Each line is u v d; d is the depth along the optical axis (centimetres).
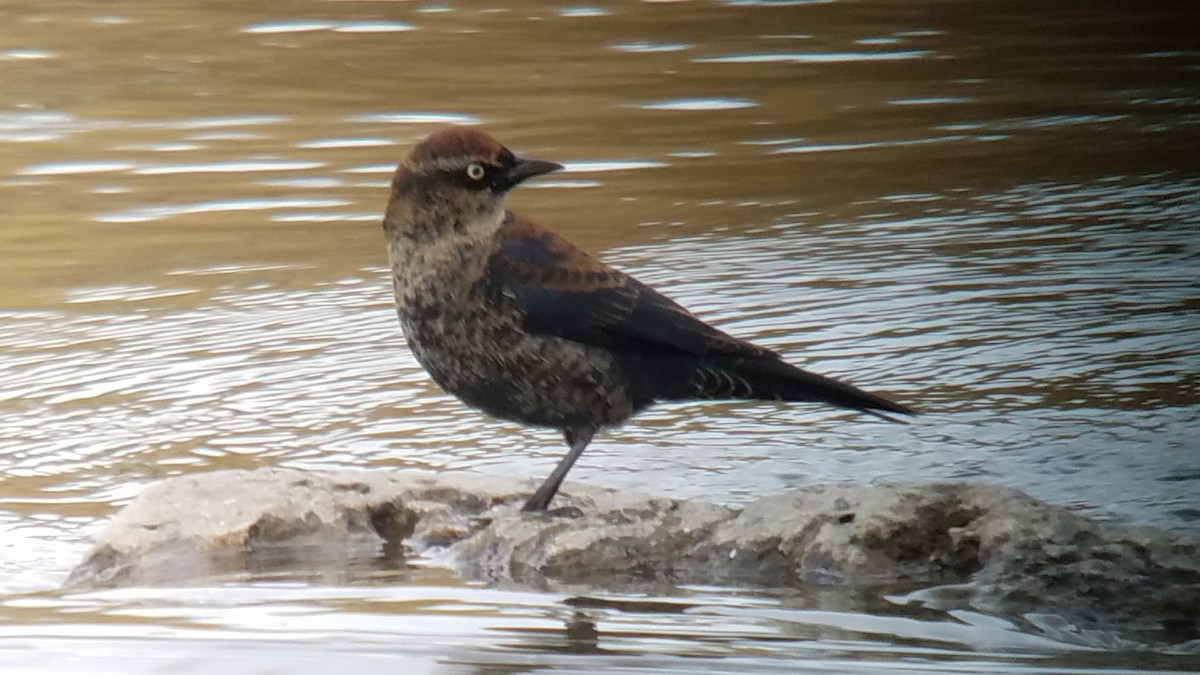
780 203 1819
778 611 863
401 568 958
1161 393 1253
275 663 773
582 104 2255
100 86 2356
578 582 926
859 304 1474
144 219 1772
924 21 2827
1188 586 866
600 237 1694
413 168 1034
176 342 1416
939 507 937
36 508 1075
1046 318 1429
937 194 1848
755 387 1048
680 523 964
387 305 1516
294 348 1402
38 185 1897
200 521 995
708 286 1530
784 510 956
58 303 1520
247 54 2566
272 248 1678
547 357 1031
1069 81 2406
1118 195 1834
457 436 1212
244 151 2030
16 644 805
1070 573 882
